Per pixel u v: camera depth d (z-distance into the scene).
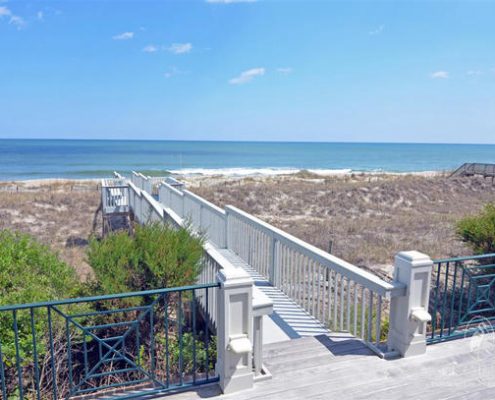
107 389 3.04
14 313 2.41
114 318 4.21
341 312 3.81
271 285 5.35
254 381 2.91
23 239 4.52
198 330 4.69
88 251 4.73
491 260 6.80
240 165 66.38
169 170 53.28
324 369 3.10
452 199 22.92
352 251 10.40
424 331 3.31
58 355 3.91
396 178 30.55
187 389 2.84
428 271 3.22
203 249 4.64
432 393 2.78
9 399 3.47
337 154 99.00
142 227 4.94
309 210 18.61
